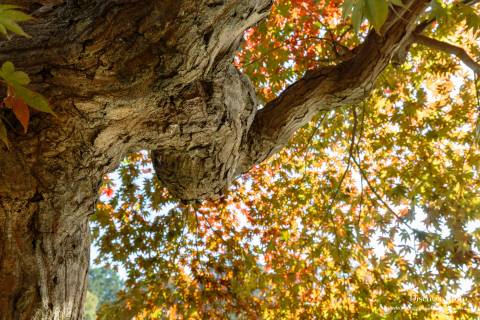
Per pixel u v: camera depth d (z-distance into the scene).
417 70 6.23
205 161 2.71
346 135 7.32
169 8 1.65
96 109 1.88
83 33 1.70
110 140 2.08
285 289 6.84
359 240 6.20
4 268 1.84
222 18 1.75
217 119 2.37
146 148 2.43
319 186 7.30
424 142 6.69
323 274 6.88
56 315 2.00
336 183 7.23
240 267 6.42
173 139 2.36
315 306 6.89
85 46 1.70
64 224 2.03
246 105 2.78
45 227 1.94
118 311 5.95
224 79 2.25
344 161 7.50
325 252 6.93
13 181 1.83
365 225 6.97
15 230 1.87
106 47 1.71
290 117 3.25
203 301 6.08
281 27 5.73
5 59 1.76
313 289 6.95
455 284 6.02
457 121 6.48
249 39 5.71
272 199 7.16
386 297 6.27
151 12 1.65
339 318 6.71
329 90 3.24
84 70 1.76
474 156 6.29
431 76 6.54
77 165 1.99
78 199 2.06
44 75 1.77
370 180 7.29
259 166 7.39
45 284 1.94
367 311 6.59
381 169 7.09
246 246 6.90
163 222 6.33
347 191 7.11
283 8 5.06
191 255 6.63
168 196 6.41
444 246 5.93
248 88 2.81
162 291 6.10
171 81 1.90
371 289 6.52
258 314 6.45
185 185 2.95
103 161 2.15
